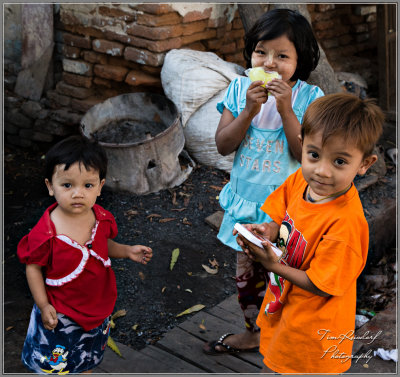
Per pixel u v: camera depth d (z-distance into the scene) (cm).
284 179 269
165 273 398
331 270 203
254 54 258
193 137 530
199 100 517
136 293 376
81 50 600
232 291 387
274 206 237
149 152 478
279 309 230
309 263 215
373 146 192
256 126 269
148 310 361
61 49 625
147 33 531
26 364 247
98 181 233
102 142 478
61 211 236
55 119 627
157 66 545
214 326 336
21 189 548
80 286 237
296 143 251
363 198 472
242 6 539
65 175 225
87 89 611
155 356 309
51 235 229
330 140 186
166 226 454
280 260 228
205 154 534
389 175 518
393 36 661
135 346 327
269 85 245
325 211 208
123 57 572
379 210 457
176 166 504
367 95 711
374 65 759
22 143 658
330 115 188
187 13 544
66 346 239
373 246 452
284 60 250
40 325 237
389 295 415
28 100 648
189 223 460
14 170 596
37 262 231
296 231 218
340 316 214
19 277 399
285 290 221
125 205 477
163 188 500
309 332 215
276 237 237
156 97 527
